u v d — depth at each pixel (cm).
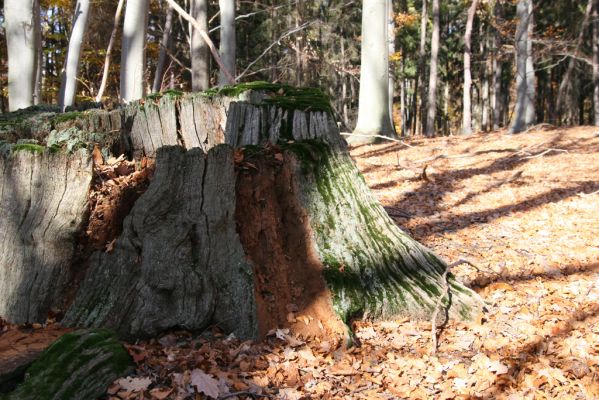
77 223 358
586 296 473
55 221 354
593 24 2378
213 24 2362
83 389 278
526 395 324
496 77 2869
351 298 384
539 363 360
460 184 948
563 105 3048
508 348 377
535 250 608
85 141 399
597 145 1347
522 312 438
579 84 3064
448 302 418
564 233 670
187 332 349
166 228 354
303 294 385
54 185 356
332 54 2475
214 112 452
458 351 372
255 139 434
